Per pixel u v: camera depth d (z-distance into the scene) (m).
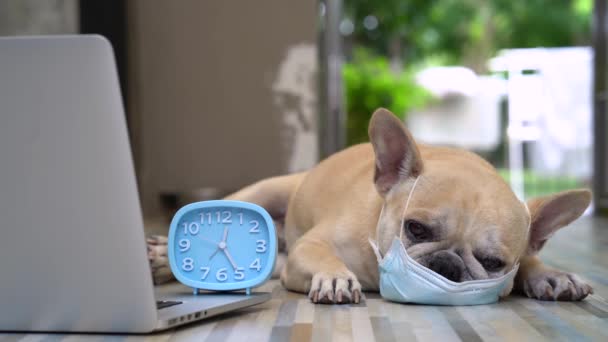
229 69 2.87
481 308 1.26
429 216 1.26
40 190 1.05
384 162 1.33
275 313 1.21
